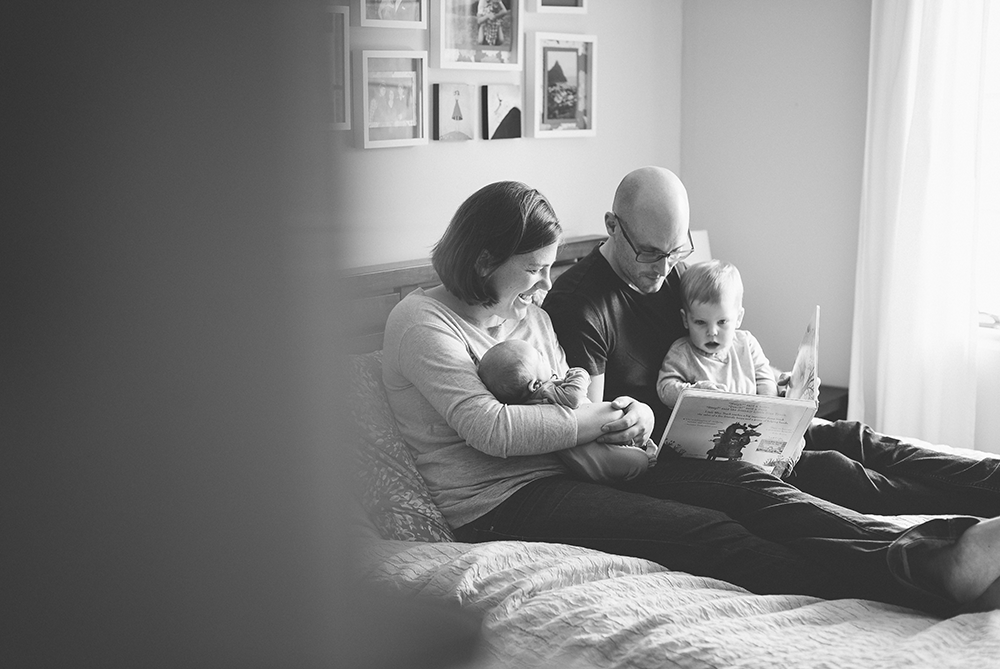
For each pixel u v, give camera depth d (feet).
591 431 5.54
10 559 0.60
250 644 0.66
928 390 9.76
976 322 9.45
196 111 0.59
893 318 9.84
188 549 0.63
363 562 0.72
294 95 0.61
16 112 0.57
